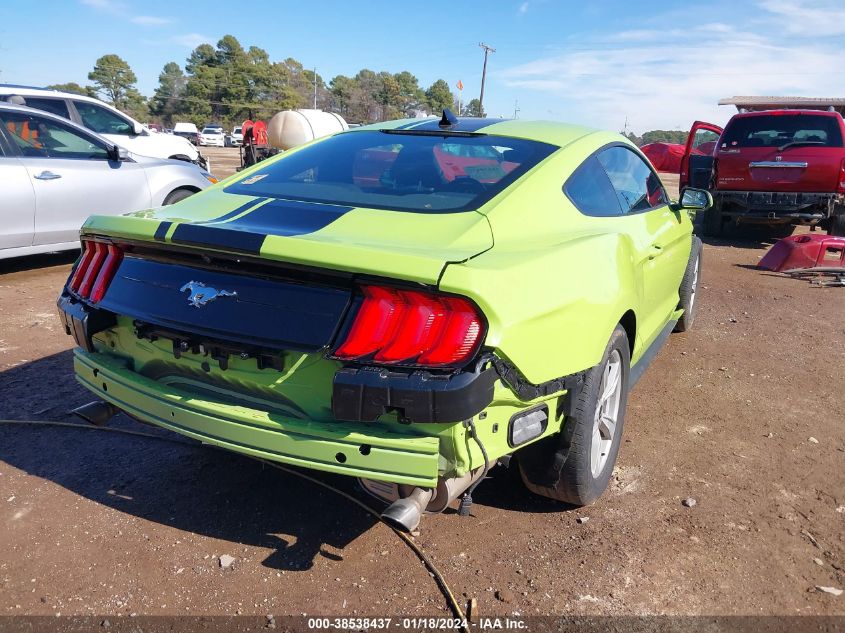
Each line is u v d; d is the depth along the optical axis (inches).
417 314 82.6
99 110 402.0
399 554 106.7
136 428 146.5
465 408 81.1
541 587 99.8
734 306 269.7
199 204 114.7
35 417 148.6
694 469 136.0
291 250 86.0
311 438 87.5
